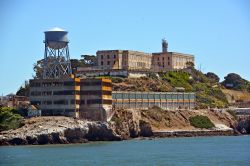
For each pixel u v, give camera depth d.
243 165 152.75
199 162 161.12
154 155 183.88
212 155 183.62
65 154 187.88
